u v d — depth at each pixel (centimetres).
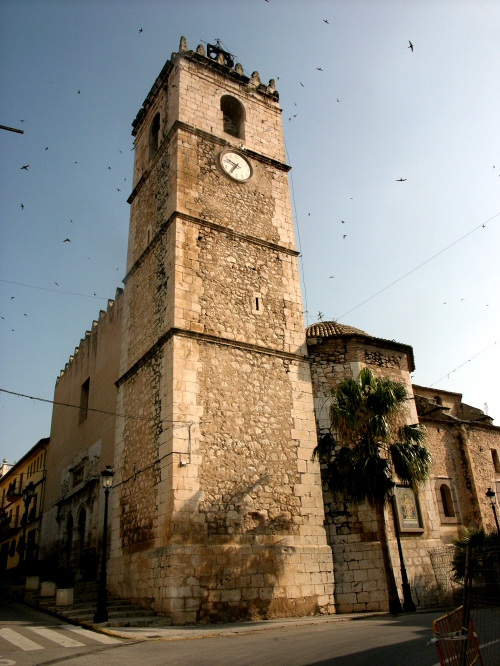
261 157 2414
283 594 1647
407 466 1686
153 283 2081
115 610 1577
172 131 2245
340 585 1881
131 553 1770
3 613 1698
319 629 1317
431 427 2655
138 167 2619
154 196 2300
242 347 1925
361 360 2255
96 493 2452
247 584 1589
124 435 2044
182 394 1720
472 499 2592
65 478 3075
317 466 1922
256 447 1802
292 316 2138
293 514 1788
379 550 1898
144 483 1783
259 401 1881
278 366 1994
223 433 1748
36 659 938
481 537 2070
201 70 2436
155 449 1752
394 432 2077
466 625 691
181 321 1836
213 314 1920
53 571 2400
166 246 2027
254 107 2553
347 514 1975
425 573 1992
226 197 2197
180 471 1614
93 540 2355
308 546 1767
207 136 2283
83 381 3103
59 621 1503
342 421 1688
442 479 2539
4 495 4934
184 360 1772
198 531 1572
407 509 2073
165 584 1497
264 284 2122
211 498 1636
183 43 2431
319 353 2277
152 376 1897
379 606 1831
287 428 1909
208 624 1459
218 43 2648
